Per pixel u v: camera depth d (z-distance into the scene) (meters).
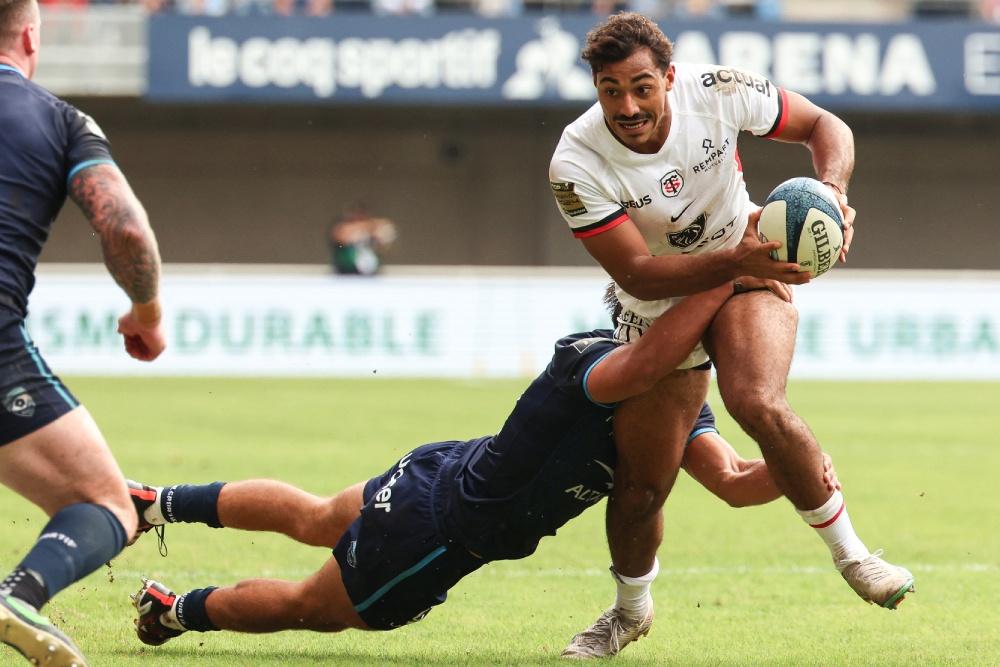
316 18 83.19
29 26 14.38
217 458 40.53
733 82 17.27
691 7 88.12
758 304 16.78
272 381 67.94
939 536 29.78
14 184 13.49
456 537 17.06
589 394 16.69
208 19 83.06
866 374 71.44
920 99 83.25
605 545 28.77
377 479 18.23
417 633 19.97
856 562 16.58
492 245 95.06
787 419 16.03
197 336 70.56
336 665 17.30
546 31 83.12
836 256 16.25
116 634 19.27
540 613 21.70
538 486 17.11
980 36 83.00
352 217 85.88
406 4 88.75
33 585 12.88
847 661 18.14
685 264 16.38
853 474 39.97
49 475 13.59
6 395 13.33
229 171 94.56
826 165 17.53
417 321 72.00
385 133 94.31
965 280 72.44
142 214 13.57
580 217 16.98
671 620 21.30
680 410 17.27
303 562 25.70
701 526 31.44
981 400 62.25
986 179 94.31
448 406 56.38
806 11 92.69
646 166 16.81
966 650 18.92
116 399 59.09
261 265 95.12
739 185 17.88
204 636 19.47
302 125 94.12
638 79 15.79
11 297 13.41
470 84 83.25
